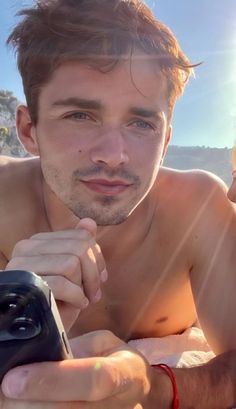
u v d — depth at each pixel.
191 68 0.39
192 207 0.43
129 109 0.34
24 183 0.46
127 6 0.37
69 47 0.35
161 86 0.36
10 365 0.21
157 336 0.48
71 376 0.22
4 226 0.46
